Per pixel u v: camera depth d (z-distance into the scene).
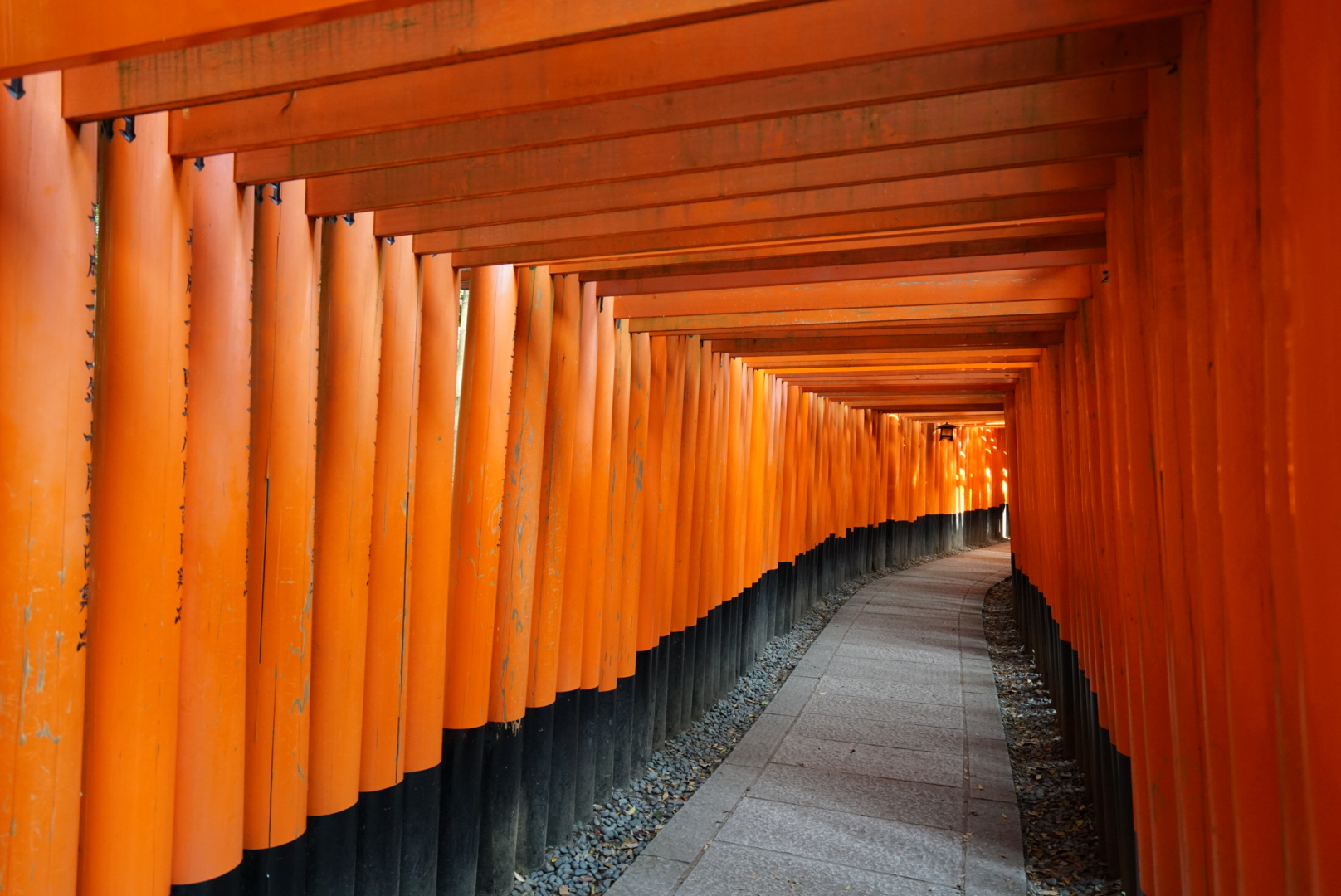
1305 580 1.53
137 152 2.48
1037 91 2.61
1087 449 5.05
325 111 2.47
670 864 4.77
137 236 2.49
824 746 6.81
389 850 3.68
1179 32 2.31
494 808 4.50
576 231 3.64
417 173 3.11
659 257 4.51
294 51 2.16
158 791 2.56
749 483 9.20
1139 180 2.95
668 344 6.73
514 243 3.67
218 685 2.80
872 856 4.87
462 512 4.23
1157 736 3.06
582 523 5.23
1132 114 2.57
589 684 5.46
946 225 3.63
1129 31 2.32
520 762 4.65
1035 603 9.32
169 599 2.59
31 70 1.92
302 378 3.14
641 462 6.12
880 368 8.65
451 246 3.70
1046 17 1.96
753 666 9.34
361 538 3.43
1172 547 2.56
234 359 2.84
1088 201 3.51
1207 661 2.18
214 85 2.20
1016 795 5.84
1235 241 1.88
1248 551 1.89
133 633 2.50
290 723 3.12
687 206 3.57
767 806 5.59
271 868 3.08
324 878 3.34
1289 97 1.55
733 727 7.50
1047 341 6.79
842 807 5.59
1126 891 4.11
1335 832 1.47
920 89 2.39
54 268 2.27
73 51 1.84
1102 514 4.46
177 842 2.73
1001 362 8.03
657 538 6.48
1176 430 2.52
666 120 2.54
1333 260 1.45
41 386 2.25
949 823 5.34
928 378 10.08
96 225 2.50
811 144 2.74
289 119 2.49
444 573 3.95
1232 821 2.13
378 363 3.50
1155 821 3.05
